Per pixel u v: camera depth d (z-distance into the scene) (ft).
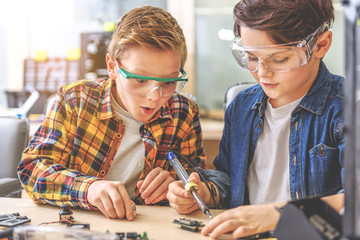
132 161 4.49
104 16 12.15
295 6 3.46
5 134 5.61
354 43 1.94
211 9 11.27
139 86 3.64
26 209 3.68
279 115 4.25
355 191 1.96
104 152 4.40
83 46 10.07
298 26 3.45
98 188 3.54
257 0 3.53
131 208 3.44
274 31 3.43
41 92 10.54
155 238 3.00
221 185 4.35
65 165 4.27
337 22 10.59
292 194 4.08
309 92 4.10
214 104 11.51
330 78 4.18
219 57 11.40
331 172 3.99
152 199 3.86
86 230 3.12
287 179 4.16
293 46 3.43
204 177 4.23
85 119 4.36
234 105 4.67
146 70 3.59
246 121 4.49
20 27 12.32
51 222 3.27
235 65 11.38
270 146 4.30
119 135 4.44
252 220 3.02
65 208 3.37
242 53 3.77
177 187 3.68
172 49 3.61
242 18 3.56
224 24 11.28
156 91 3.58
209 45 11.40
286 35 3.44
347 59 1.95
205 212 3.38
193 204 3.64
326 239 2.32
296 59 3.47
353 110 1.95
